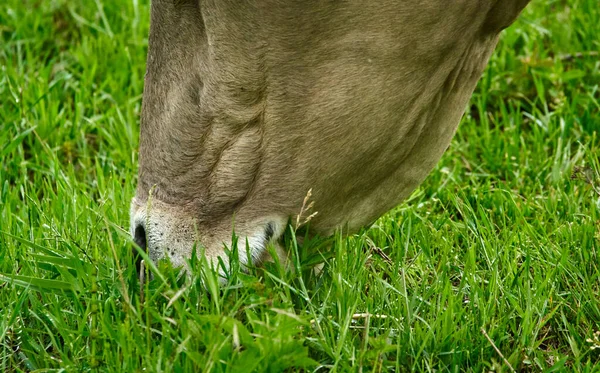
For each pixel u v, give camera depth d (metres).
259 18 6.55
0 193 9.96
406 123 6.94
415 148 7.27
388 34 6.51
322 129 6.82
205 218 7.31
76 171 11.30
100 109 12.23
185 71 7.10
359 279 7.77
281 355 6.53
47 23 13.77
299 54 6.63
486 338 7.48
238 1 6.56
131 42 13.31
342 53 6.58
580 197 9.76
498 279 8.02
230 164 7.10
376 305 7.83
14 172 10.63
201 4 6.78
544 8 13.81
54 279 8.00
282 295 7.12
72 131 11.56
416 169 7.45
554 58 12.77
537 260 8.51
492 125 12.23
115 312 7.13
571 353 7.77
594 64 12.46
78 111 11.62
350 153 6.94
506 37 12.98
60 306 7.85
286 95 6.77
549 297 7.94
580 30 13.02
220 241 7.31
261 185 7.12
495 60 12.63
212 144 7.11
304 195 7.11
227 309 7.02
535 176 10.63
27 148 11.60
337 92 6.68
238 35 6.68
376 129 6.87
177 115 7.18
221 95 6.92
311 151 6.92
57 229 8.86
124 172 10.73
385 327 7.54
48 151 10.48
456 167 10.82
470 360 7.42
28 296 7.88
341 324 7.30
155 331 7.09
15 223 9.13
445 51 6.71
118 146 11.18
